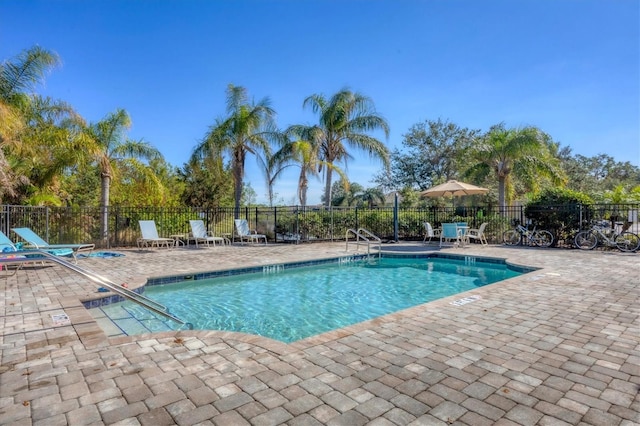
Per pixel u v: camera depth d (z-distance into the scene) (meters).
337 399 2.52
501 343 3.56
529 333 3.85
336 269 9.93
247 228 14.57
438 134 28.92
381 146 17.58
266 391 2.63
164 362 3.12
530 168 15.22
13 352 3.34
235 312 6.02
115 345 3.51
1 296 5.52
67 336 3.75
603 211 12.34
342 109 17.62
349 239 16.16
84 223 13.38
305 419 2.27
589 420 2.25
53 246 8.42
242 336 3.76
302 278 8.77
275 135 16.41
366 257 11.36
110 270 8.05
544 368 3.00
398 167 30.30
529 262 9.07
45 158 13.07
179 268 8.40
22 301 5.21
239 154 15.96
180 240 14.46
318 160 17.55
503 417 2.29
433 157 28.77
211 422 2.24
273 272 9.27
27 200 13.98
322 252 11.59
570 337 3.72
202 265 8.84
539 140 14.91
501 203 16.20
